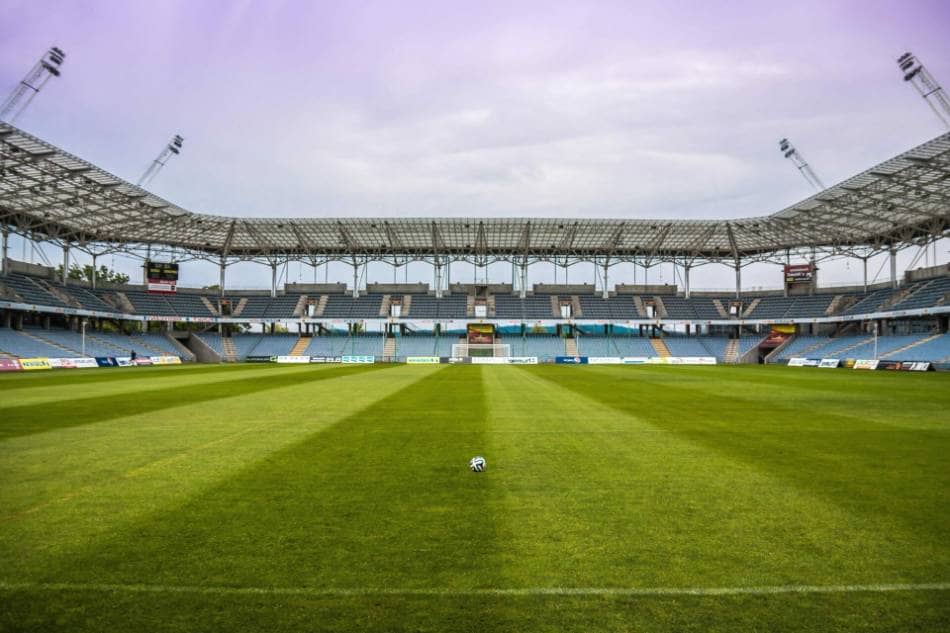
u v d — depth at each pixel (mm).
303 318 74000
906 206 50938
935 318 58062
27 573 5512
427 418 16203
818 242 68875
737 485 8797
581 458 10766
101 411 17625
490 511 7445
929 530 6762
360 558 5875
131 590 5172
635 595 5129
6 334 51719
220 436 13078
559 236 70062
